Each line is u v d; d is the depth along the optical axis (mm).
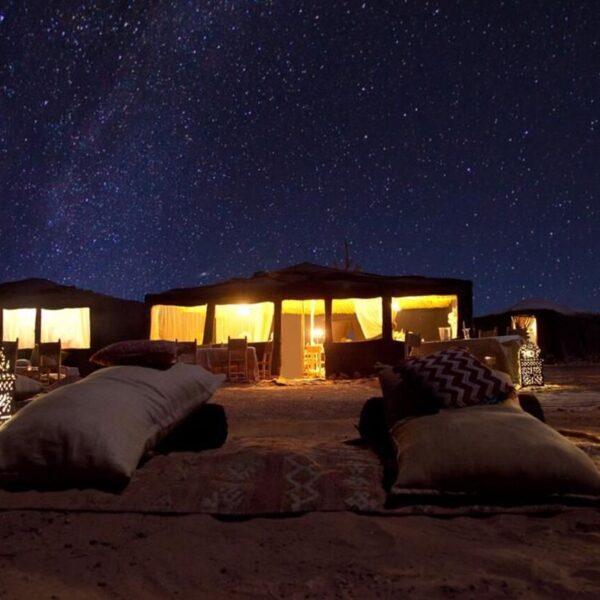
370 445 4547
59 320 17828
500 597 2273
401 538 2867
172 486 3525
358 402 9031
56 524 3113
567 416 6730
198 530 3025
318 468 3723
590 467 3354
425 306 16672
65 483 3541
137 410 3904
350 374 14352
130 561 2676
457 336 14719
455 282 14930
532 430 3504
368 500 3312
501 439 3396
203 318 18109
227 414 7633
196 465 3850
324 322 15398
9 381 4980
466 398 3836
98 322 17594
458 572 2508
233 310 17281
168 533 2986
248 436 5430
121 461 3520
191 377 4570
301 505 3268
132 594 2359
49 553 2762
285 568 2596
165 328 16797
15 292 17969
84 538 2938
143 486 3555
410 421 3873
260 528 3047
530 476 3254
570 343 23875
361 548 2781
